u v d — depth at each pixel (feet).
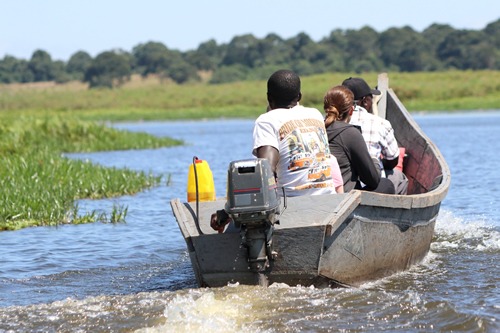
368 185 56.34
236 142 229.86
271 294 48.49
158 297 50.01
